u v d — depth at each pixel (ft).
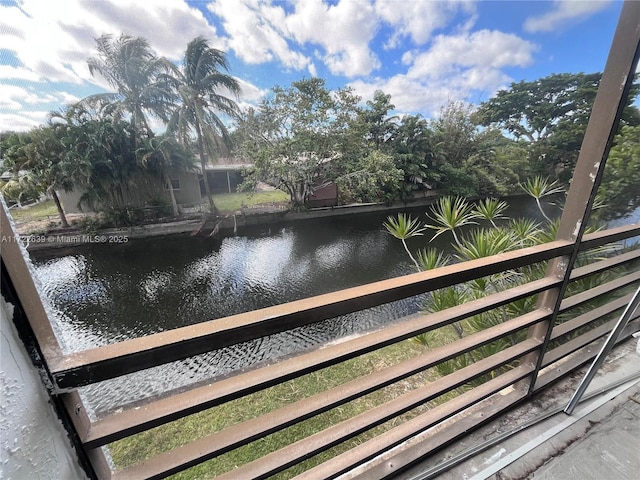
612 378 4.08
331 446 2.44
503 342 5.46
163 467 1.86
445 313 2.69
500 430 3.33
